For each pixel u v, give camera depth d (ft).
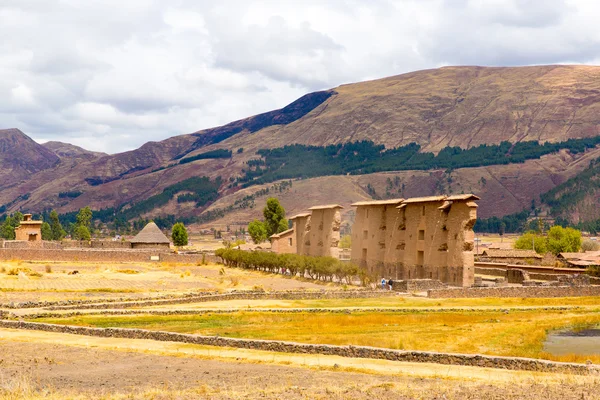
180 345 195.52
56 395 129.90
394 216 451.53
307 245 563.48
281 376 150.41
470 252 374.43
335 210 506.07
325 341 206.69
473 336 224.53
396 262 443.73
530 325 254.06
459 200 378.53
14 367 164.04
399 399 123.54
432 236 405.39
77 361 171.53
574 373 151.43
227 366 164.45
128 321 252.62
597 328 255.50
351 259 514.27
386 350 173.27
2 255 499.92
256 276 463.42
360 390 131.75
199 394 130.62
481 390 129.49
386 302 323.57
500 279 395.96
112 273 421.59
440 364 164.86
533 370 156.04
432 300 332.60
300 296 335.67
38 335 214.07
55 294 323.98
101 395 131.64
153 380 149.07
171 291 353.31
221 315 270.26
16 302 288.30
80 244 635.66
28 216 600.80
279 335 220.43
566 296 362.12
